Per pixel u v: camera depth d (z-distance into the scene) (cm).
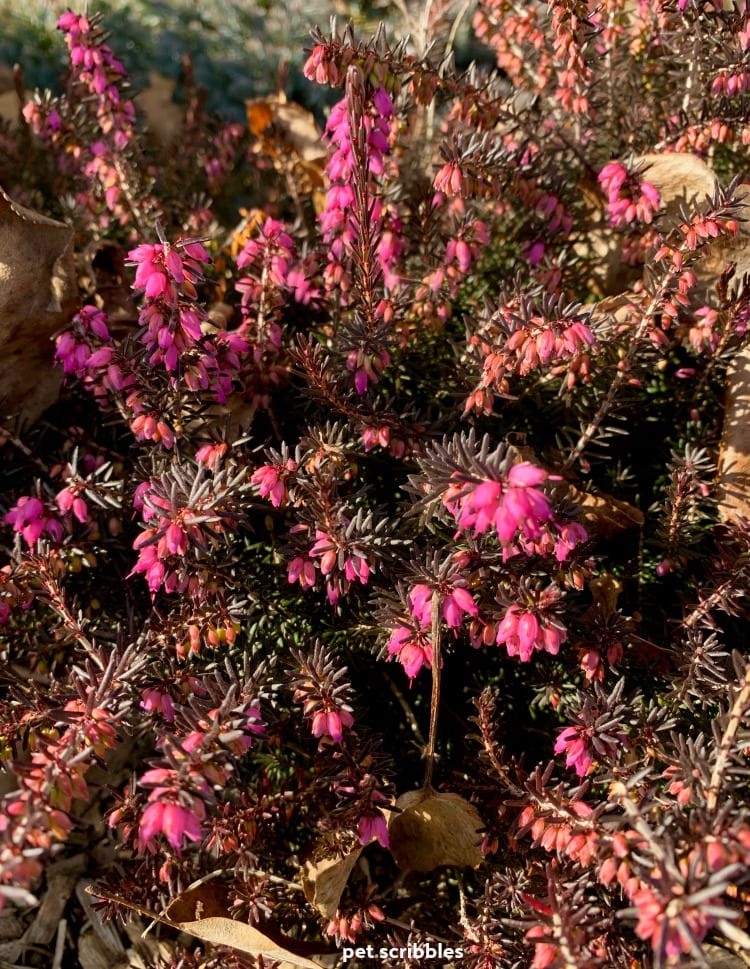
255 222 37
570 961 23
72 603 30
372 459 34
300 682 27
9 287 34
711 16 35
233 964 29
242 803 29
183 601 31
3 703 28
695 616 31
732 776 26
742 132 35
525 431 36
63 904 34
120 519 33
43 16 65
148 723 30
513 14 40
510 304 31
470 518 24
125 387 31
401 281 35
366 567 28
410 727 35
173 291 28
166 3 69
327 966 31
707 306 34
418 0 59
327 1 68
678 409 37
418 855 31
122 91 41
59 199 44
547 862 28
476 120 34
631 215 33
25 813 22
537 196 36
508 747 34
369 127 30
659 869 22
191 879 30
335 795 30
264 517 34
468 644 34
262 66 64
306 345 30
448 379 37
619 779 26
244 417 35
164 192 47
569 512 28
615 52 41
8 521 30
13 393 36
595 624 30
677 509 32
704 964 21
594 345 29
